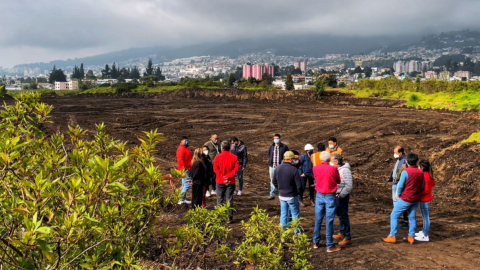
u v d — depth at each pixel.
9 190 3.88
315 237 7.39
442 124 24.48
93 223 3.52
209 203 10.64
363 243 7.65
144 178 4.51
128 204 4.37
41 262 3.73
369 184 13.21
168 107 35.47
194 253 6.47
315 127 25.17
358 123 26.05
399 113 29.55
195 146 20.20
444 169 14.17
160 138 4.85
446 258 6.75
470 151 15.72
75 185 3.43
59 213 4.03
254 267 4.87
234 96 42.34
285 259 6.38
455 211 10.07
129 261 4.10
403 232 8.39
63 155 4.69
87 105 36.50
